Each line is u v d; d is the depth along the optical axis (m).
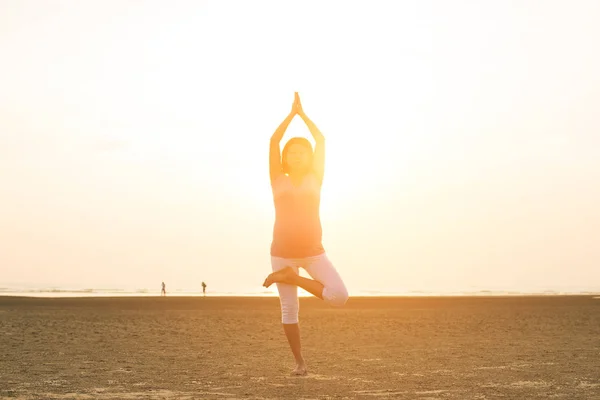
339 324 16.20
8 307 25.31
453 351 9.48
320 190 6.31
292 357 8.70
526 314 21.62
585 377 6.52
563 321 17.47
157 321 17.00
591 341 11.21
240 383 6.14
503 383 6.10
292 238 6.14
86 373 6.93
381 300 39.16
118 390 5.69
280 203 6.26
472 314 21.59
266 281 6.16
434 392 5.54
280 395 5.37
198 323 16.31
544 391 5.59
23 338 11.51
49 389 5.76
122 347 10.05
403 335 12.79
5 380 6.36
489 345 10.48
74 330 13.48
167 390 5.69
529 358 8.42
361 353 9.25
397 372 6.98
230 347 10.20
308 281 6.08
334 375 6.75
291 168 6.30
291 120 6.55
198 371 7.13
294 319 6.65
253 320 17.80
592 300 38.19
